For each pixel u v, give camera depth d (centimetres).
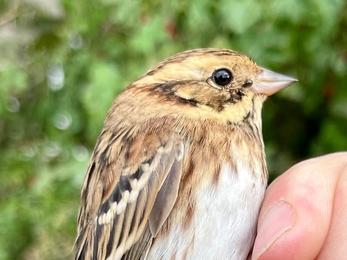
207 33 21
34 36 23
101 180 12
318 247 11
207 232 11
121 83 22
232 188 11
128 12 22
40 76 27
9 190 26
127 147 12
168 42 22
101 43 24
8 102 27
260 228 11
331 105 21
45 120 28
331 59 20
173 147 12
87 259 12
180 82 13
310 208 11
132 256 11
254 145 12
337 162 12
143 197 11
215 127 12
